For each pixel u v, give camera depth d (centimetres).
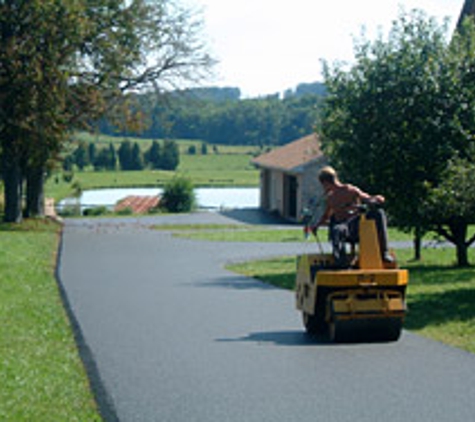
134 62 6956
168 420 1392
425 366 1747
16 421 1335
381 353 1888
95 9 6488
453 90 3494
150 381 1661
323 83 3722
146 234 6550
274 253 4900
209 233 6581
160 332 2227
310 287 2072
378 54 3631
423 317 2438
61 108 6125
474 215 3131
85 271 3884
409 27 3612
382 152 3541
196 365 1800
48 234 6084
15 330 2147
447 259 4403
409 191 3528
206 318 2472
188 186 10469
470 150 3400
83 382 1656
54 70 5944
